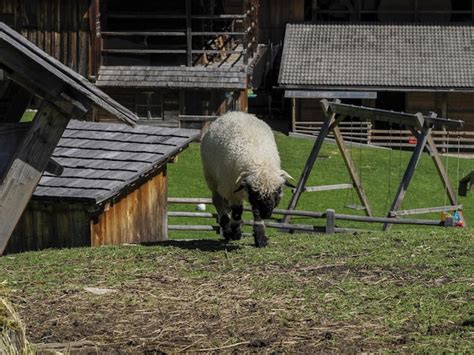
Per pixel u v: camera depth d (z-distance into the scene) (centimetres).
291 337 927
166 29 4025
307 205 3073
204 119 3944
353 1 4847
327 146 4078
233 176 1453
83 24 3809
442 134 4366
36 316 1000
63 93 986
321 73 4419
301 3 4856
